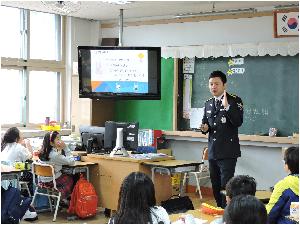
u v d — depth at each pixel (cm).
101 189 632
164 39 820
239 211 217
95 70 747
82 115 833
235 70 754
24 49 806
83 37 873
